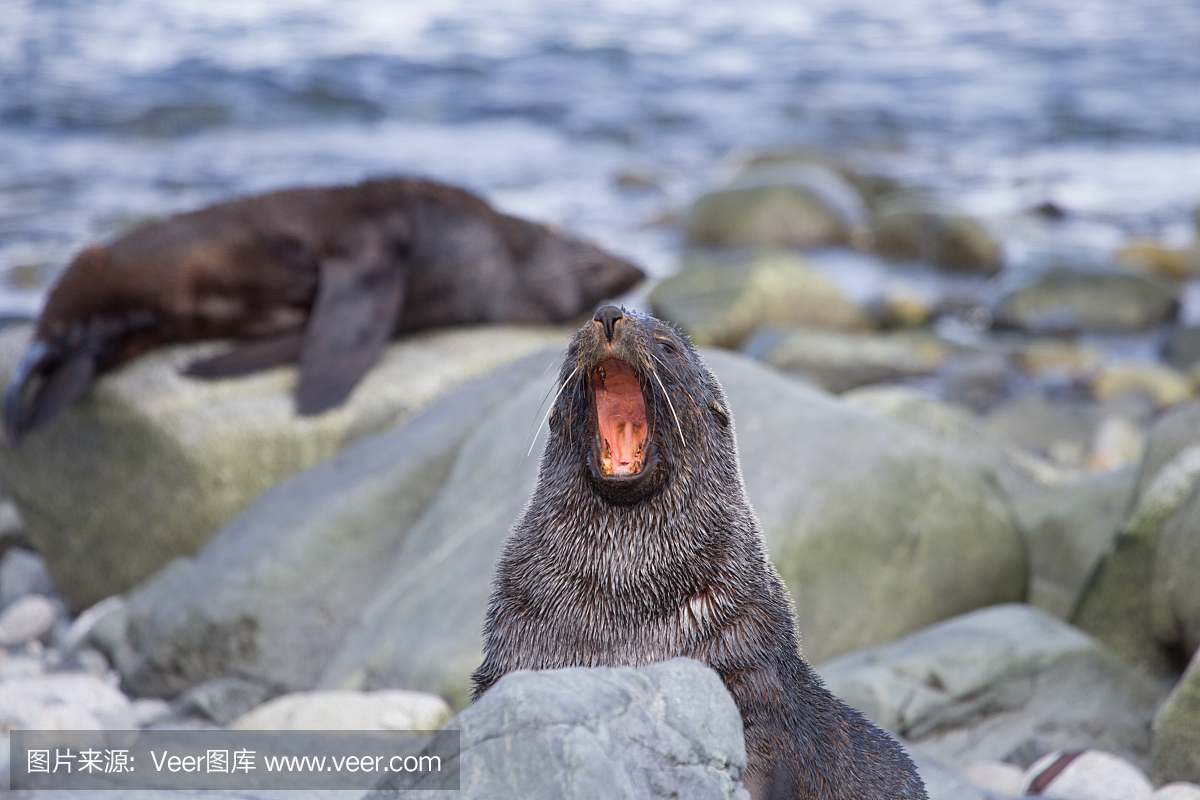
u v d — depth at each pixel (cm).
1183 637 2820
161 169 9538
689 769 1365
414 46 15212
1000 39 17550
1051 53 16362
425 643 2744
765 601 1648
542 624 1628
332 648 3017
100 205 8406
